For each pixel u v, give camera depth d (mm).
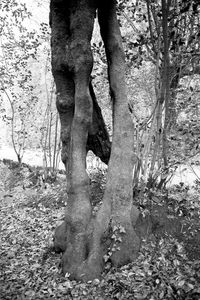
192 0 5758
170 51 6488
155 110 6316
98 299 4176
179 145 6168
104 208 4977
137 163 6617
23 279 4812
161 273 4402
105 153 5977
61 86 5223
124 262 4746
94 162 11852
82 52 4723
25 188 10273
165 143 6285
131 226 4996
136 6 6859
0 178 11820
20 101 13844
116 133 5047
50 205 8094
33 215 7613
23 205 8641
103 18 5012
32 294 4387
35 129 14195
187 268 4504
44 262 5250
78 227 4852
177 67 6488
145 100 8086
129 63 7137
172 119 6492
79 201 4934
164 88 6008
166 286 4141
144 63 7793
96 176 8086
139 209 5848
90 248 4762
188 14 6227
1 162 14031
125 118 5023
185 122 6168
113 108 5141
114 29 4988
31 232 6543
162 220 5609
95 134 5797
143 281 4312
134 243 4910
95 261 4633
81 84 4789
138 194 6387
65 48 5035
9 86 12305
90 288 4383
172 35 6098
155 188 6691
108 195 5008
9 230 6840
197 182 6844
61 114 5320
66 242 5184
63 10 4961
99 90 9070
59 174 11133
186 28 6652
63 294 4348
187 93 6457
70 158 5012
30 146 16062
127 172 5000
